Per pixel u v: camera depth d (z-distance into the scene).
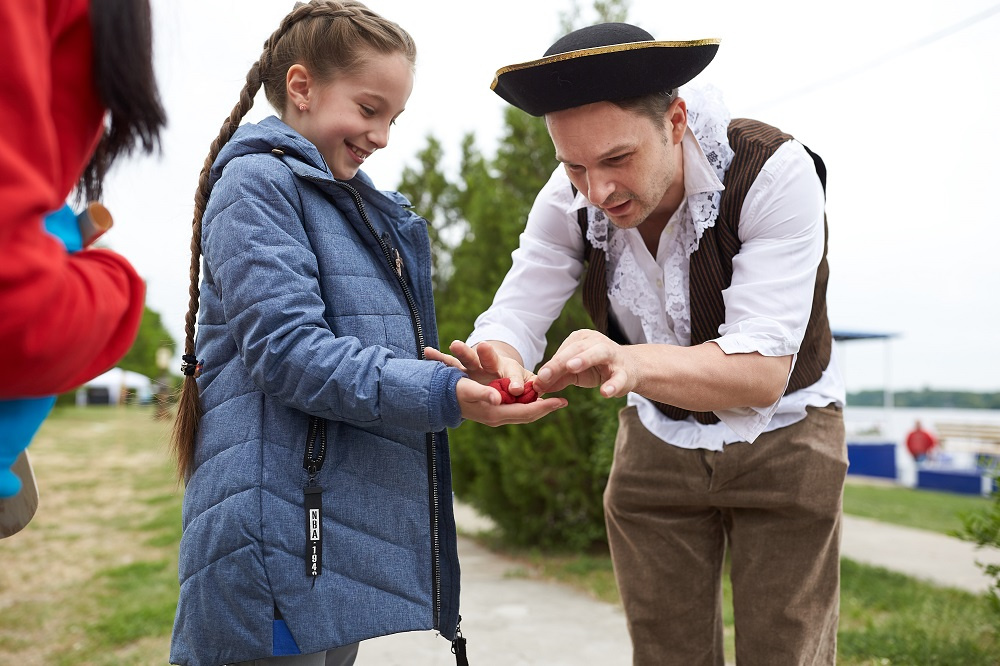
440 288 7.59
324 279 1.56
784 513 1.89
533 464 5.23
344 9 1.70
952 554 5.82
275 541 1.45
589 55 1.51
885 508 8.65
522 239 2.17
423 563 1.59
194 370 1.59
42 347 0.84
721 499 1.93
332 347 1.43
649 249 1.95
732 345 1.65
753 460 1.87
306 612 1.44
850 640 3.54
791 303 1.72
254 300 1.44
